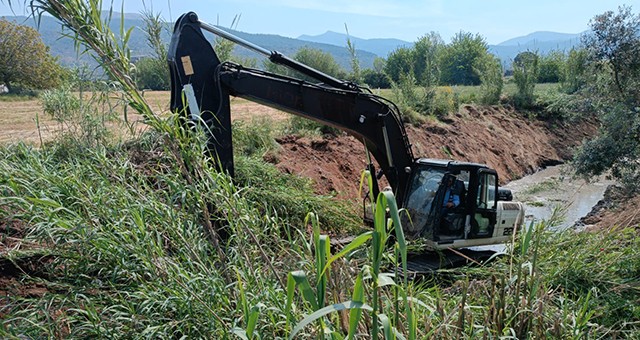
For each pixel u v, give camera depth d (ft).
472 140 80.48
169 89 26.45
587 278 22.88
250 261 15.99
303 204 32.73
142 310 14.12
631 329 19.95
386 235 11.53
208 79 25.18
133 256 15.14
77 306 14.99
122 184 16.53
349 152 57.88
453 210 33.45
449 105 85.61
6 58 105.91
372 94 31.81
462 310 14.40
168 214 15.42
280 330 13.85
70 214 15.14
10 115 66.44
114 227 14.64
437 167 33.53
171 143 16.08
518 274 15.71
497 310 15.24
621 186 47.93
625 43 42.91
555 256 24.25
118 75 15.26
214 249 16.22
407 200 33.68
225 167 25.46
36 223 15.56
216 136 25.17
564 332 15.65
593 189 71.82
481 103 100.94
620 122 42.96
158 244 14.76
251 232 15.62
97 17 14.84
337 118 30.37
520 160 86.99
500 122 93.76
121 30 15.24
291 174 40.22
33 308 15.74
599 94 46.34
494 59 113.09
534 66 107.86
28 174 16.67
